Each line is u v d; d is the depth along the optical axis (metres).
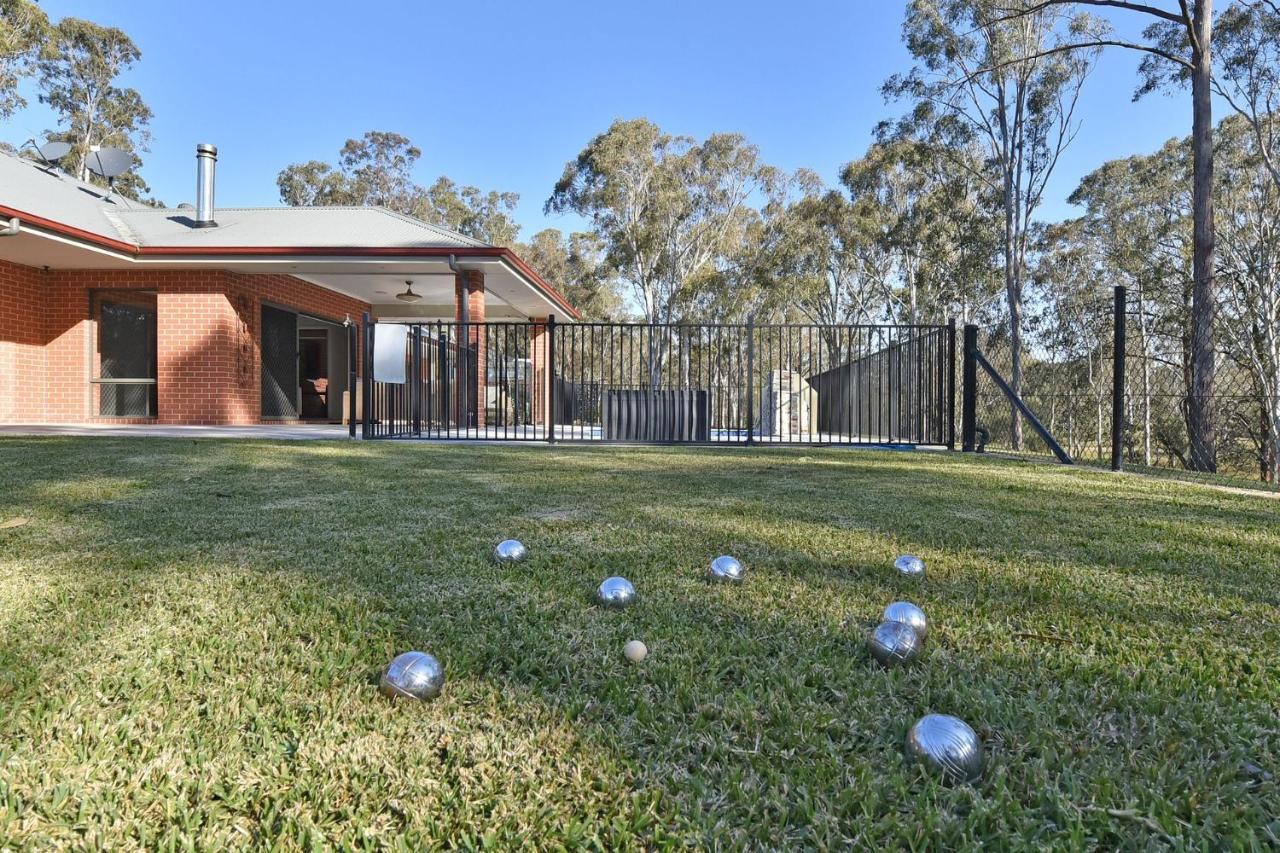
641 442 7.75
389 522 2.58
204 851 0.72
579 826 0.77
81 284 10.35
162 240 10.44
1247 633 1.43
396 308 15.12
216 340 10.26
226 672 1.17
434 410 10.01
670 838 0.75
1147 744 0.96
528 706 1.06
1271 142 15.05
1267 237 15.17
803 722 1.00
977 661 1.25
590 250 28.05
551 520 2.64
